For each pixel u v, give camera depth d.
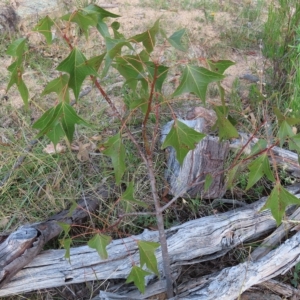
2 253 1.91
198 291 2.04
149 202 2.45
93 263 2.08
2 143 2.67
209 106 3.09
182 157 1.47
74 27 3.69
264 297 2.22
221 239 2.23
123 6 4.63
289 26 3.37
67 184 2.49
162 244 1.86
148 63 1.40
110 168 2.61
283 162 2.58
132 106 1.61
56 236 2.26
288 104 2.98
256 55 3.88
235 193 2.58
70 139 1.33
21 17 4.08
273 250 2.17
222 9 4.74
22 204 2.38
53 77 3.40
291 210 2.40
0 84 3.29
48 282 2.03
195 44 3.89
